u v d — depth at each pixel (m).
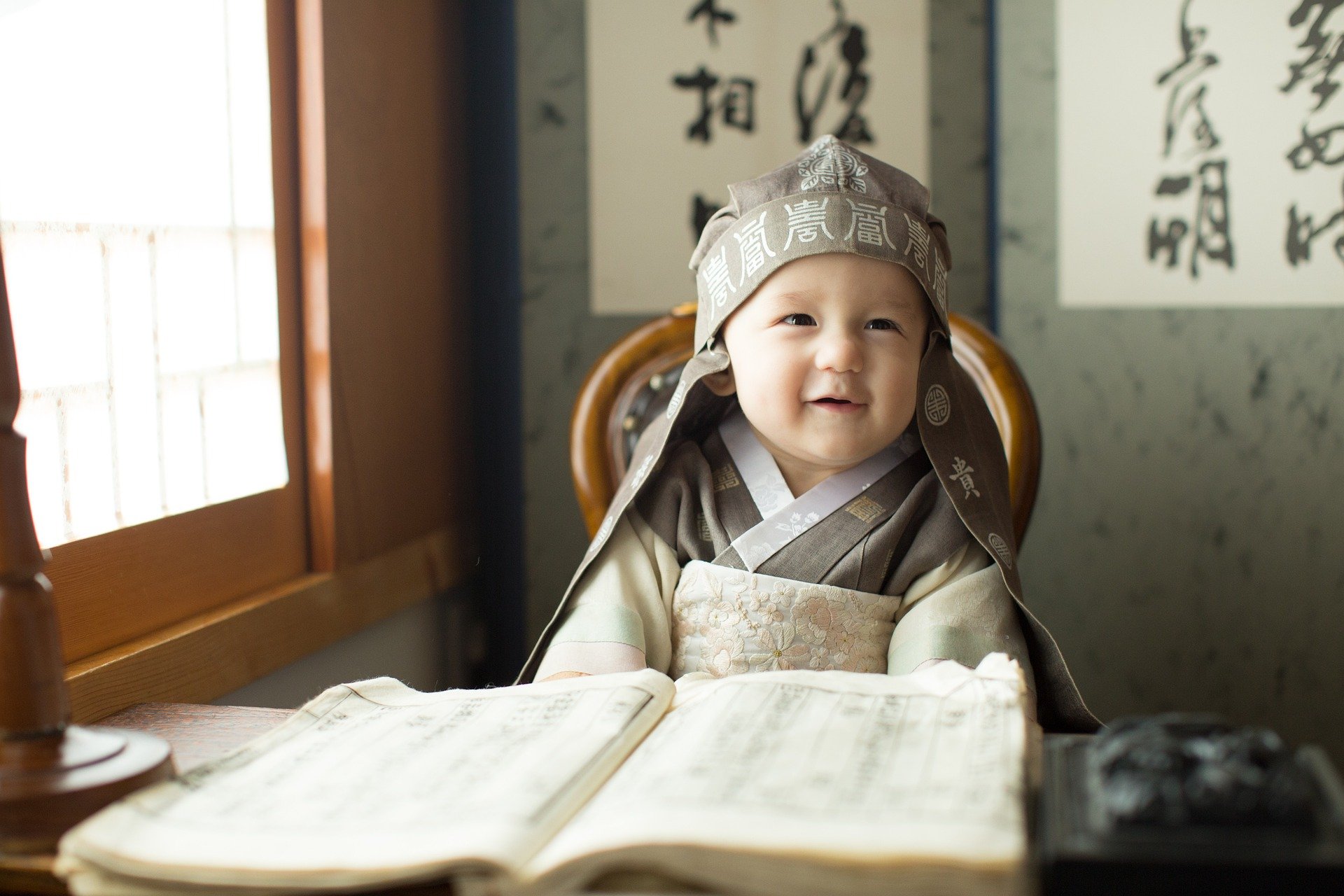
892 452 0.93
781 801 0.48
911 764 0.52
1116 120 1.62
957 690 0.61
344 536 1.38
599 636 0.84
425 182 1.63
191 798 0.53
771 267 0.85
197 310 1.15
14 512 0.57
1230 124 1.58
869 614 0.86
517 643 1.79
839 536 0.87
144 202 1.06
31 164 0.91
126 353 1.03
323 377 1.34
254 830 0.50
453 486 1.74
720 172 1.69
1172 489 1.65
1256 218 1.59
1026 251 1.66
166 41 1.10
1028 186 1.65
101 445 0.99
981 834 0.44
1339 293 1.58
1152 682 1.69
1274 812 0.43
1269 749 0.46
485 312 1.80
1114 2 1.60
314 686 1.32
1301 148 1.57
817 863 0.43
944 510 0.90
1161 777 0.45
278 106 1.29
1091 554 1.68
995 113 1.65
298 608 1.24
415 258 1.60
